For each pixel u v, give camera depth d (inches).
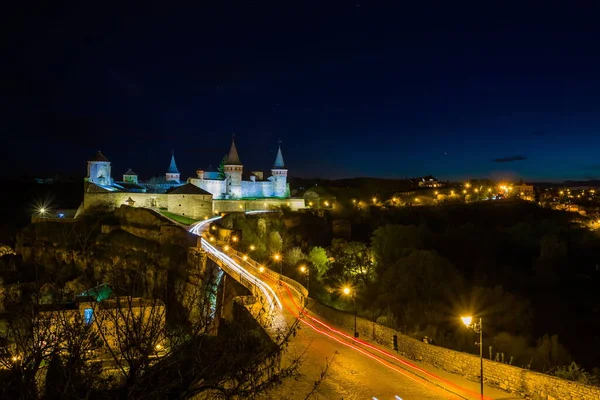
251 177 5388.8
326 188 5964.6
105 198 3735.2
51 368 486.3
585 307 2522.1
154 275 2518.5
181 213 3870.6
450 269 2532.0
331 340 1090.1
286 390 776.3
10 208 5300.2
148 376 453.1
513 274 3112.7
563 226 4613.7
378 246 3366.1
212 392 504.1
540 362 1609.3
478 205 5748.0
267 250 3036.4
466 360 864.9
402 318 2092.8
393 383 824.9
